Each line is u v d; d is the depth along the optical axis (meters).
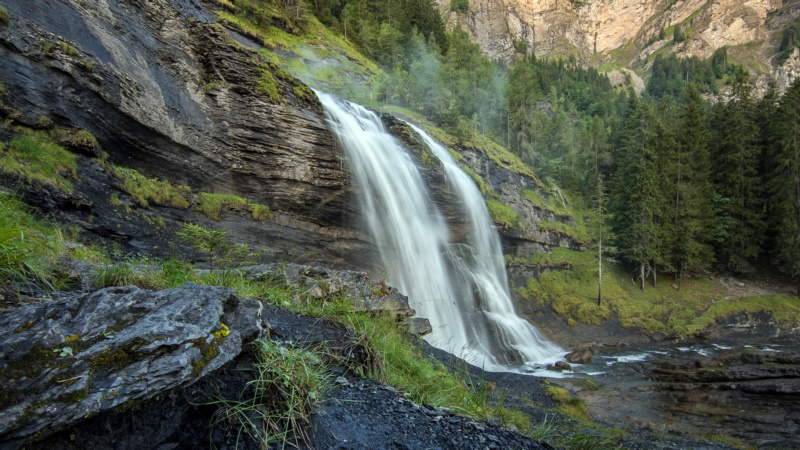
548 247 37.81
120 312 3.04
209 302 3.50
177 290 3.57
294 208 17.69
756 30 197.00
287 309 6.06
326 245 18.45
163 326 2.97
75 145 10.55
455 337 20.25
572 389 15.61
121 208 10.95
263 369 3.55
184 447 2.90
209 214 14.24
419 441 3.94
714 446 10.12
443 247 24.95
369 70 49.56
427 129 36.66
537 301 30.16
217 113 16.05
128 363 2.64
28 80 9.91
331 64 44.25
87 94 11.26
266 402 3.49
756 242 38.88
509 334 23.44
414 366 7.24
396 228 21.53
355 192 19.72
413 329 11.86
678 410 13.33
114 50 12.88
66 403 2.26
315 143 18.42
